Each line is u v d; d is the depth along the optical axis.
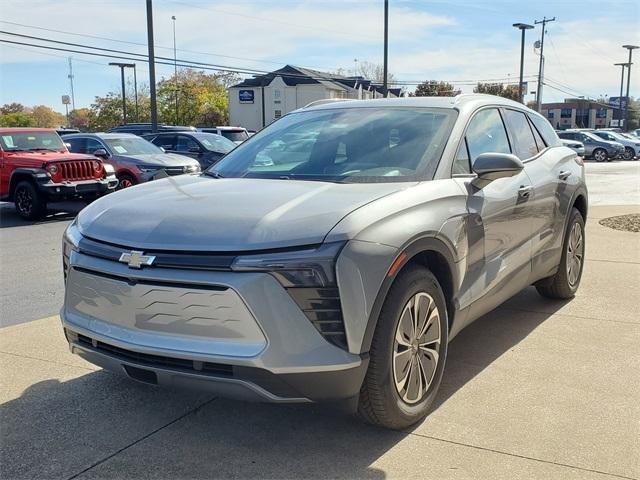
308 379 2.88
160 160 15.22
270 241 2.91
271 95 67.69
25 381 4.12
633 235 9.27
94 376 4.21
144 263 2.99
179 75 80.75
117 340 3.11
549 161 5.35
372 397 3.16
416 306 3.36
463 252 3.76
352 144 4.18
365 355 3.02
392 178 3.77
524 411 3.63
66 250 3.53
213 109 74.94
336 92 67.06
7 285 7.11
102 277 3.16
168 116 71.06
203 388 2.96
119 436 3.40
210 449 3.26
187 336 2.95
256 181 3.86
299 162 4.15
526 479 2.95
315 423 3.53
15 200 13.23
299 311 2.88
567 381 4.05
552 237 5.24
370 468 3.06
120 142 15.69
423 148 3.99
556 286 5.70
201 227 3.07
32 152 13.73
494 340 4.83
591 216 11.33
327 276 2.88
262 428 3.48
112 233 3.24
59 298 6.51
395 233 3.16
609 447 3.23
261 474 3.02
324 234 2.95
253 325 2.84
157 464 3.12
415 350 3.40
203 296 2.88
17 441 3.35
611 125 86.75
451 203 3.69
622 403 3.73
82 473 3.04
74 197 13.37
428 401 3.53
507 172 3.89
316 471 3.04
